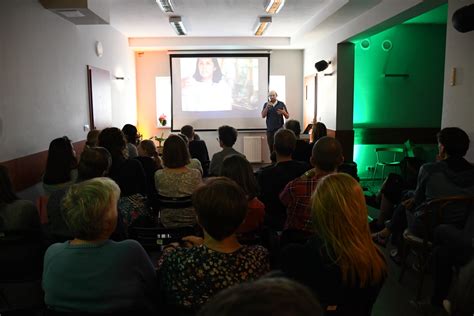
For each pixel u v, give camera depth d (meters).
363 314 1.28
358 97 6.88
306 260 1.29
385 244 3.66
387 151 6.93
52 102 4.19
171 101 8.51
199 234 2.23
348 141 6.45
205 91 8.55
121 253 1.37
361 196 1.31
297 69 8.79
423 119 7.01
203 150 4.89
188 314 1.33
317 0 5.23
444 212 2.57
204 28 7.11
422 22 6.63
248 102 8.61
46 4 3.95
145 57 8.55
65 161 2.74
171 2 5.21
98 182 1.44
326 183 1.32
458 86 3.26
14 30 3.41
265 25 6.49
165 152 2.67
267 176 2.65
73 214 1.35
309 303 0.48
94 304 1.33
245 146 8.68
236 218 1.30
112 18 6.10
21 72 3.53
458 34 3.24
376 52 6.80
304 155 4.00
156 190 2.81
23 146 3.57
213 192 1.30
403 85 6.92
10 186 2.08
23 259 1.90
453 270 2.39
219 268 1.29
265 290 0.48
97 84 5.66
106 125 6.13
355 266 1.22
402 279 3.02
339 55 6.34
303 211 2.16
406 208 2.93
